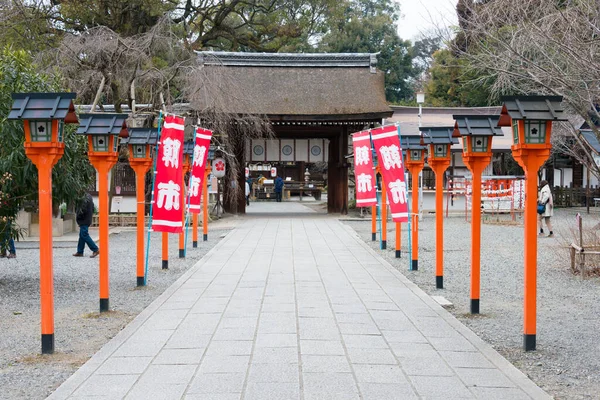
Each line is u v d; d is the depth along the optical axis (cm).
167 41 2192
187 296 997
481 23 1291
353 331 758
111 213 2548
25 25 2384
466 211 2723
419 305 926
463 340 718
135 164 1131
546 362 642
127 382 561
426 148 1338
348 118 2741
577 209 3316
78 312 911
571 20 1164
